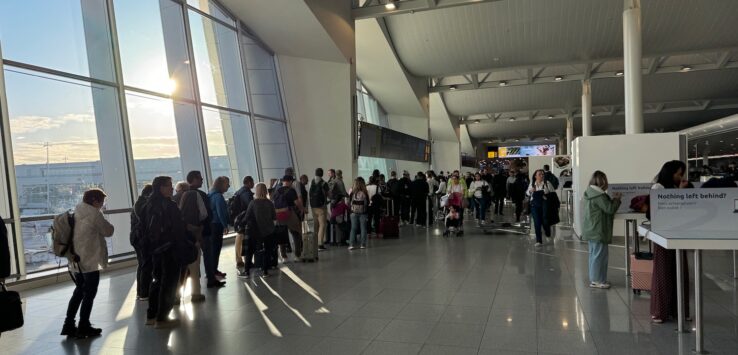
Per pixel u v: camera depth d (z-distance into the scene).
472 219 15.48
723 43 16.23
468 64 18.53
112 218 7.91
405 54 17.47
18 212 6.41
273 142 12.91
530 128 42.94
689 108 30.59
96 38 8.21
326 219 9.63
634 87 10.82
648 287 5.27
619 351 3.66
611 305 4.95
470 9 14.32
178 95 9.84
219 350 3.89
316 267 7.49
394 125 23.56
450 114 30.62
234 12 11.92
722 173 15.98
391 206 13.65
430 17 14.91
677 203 3.77
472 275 6.60
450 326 4.36
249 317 4.80
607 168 9.74
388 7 12.92
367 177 20.41
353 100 13.26
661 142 9.46
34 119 6.98
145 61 9.15
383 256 8.41
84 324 4.32
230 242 10.46
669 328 4.19
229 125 11.33
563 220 14.58
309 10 11.15
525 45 16.48
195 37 10.66
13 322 3.00
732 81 24.23
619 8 13.84
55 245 4.28
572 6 13.84
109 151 8.14
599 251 5.70
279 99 13.45
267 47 13.25
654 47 16.61
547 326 4.30
